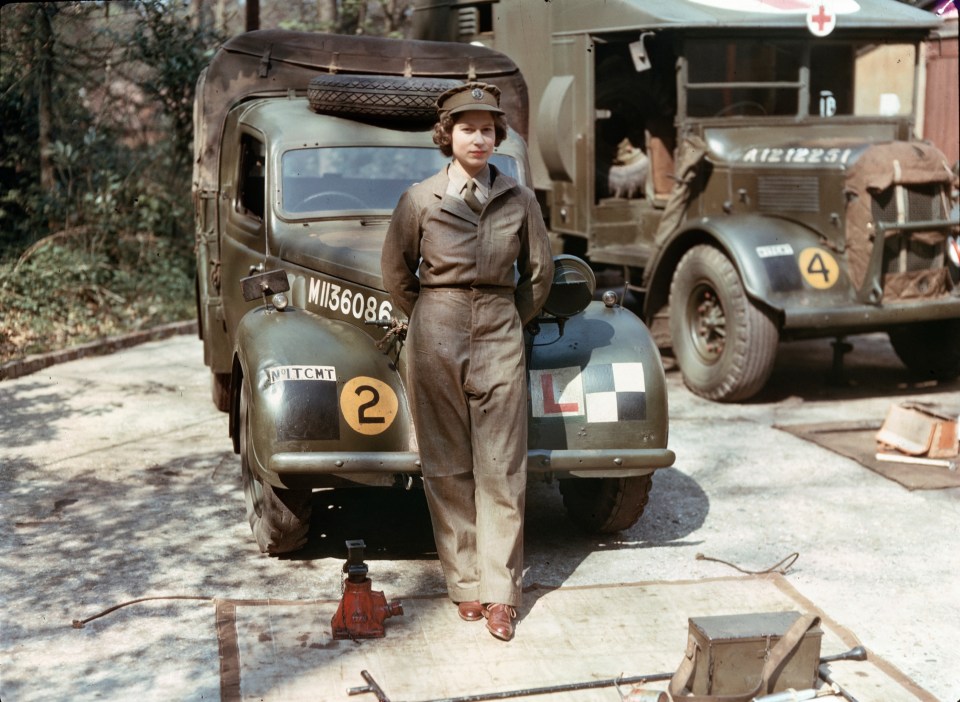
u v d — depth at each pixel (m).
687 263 7.89
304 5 15.98
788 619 3.62
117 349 9.27
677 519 5.38
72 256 10.43
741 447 6.61
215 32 12.20
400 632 3.99
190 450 6.36
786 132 8.33
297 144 5.50
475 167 3.98
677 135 8.26
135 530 5.10
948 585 4.61
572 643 3.93
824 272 7.47
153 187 11.41
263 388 4.29
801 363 9.15
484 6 9.79
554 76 9.01
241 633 3.95
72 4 11.30
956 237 7.68
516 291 4.16
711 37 8.09
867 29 8.29
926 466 6.18
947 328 8.16
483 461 4.05
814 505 5.60
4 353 8.59
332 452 4.21
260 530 4.65
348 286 4.68
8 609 4.22
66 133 11.61
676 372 8.72
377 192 5.46
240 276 5.80
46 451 6.30
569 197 9.01
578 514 5.11
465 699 3.50
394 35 14.53
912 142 7.63
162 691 3.60
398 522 5.26
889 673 3.75
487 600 4.00
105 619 4.14
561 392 4.47
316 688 3.58
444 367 4.00
